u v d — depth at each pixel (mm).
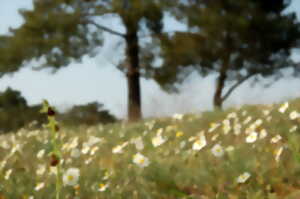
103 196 3242
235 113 5801
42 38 16562
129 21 16250
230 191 2908
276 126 4316
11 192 3594
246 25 17125
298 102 5594
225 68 18969
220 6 17531
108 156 4590
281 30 18641
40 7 16953
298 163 2986
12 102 17594
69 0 16703
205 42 18062
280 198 2729
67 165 4250
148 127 6305
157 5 16125
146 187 3197
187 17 16922
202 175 3141
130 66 17891
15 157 5012
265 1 18688
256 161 3193
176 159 3705
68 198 3359
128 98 18016
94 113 15766
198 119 6164
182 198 3000
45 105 2316
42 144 5688
